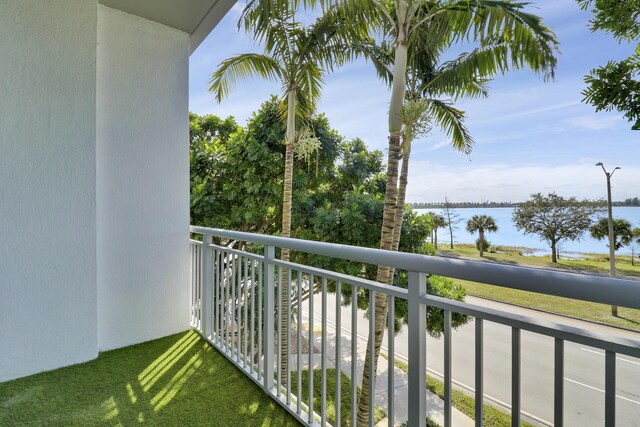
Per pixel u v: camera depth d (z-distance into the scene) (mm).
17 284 2000
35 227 2051
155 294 2691
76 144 2188
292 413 1692
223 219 5480
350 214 4820
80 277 2225
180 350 2461
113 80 2465
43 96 2057
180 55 2830
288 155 4477
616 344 694
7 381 1974
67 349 2180
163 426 1605
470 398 4316
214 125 6934
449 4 3102
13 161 1967
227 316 2383
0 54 1906
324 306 1511
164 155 2744
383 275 3346
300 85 4281
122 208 2523
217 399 1835
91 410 1722
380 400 4641
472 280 909
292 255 5359
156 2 2430
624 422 3211
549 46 2830
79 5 2176
